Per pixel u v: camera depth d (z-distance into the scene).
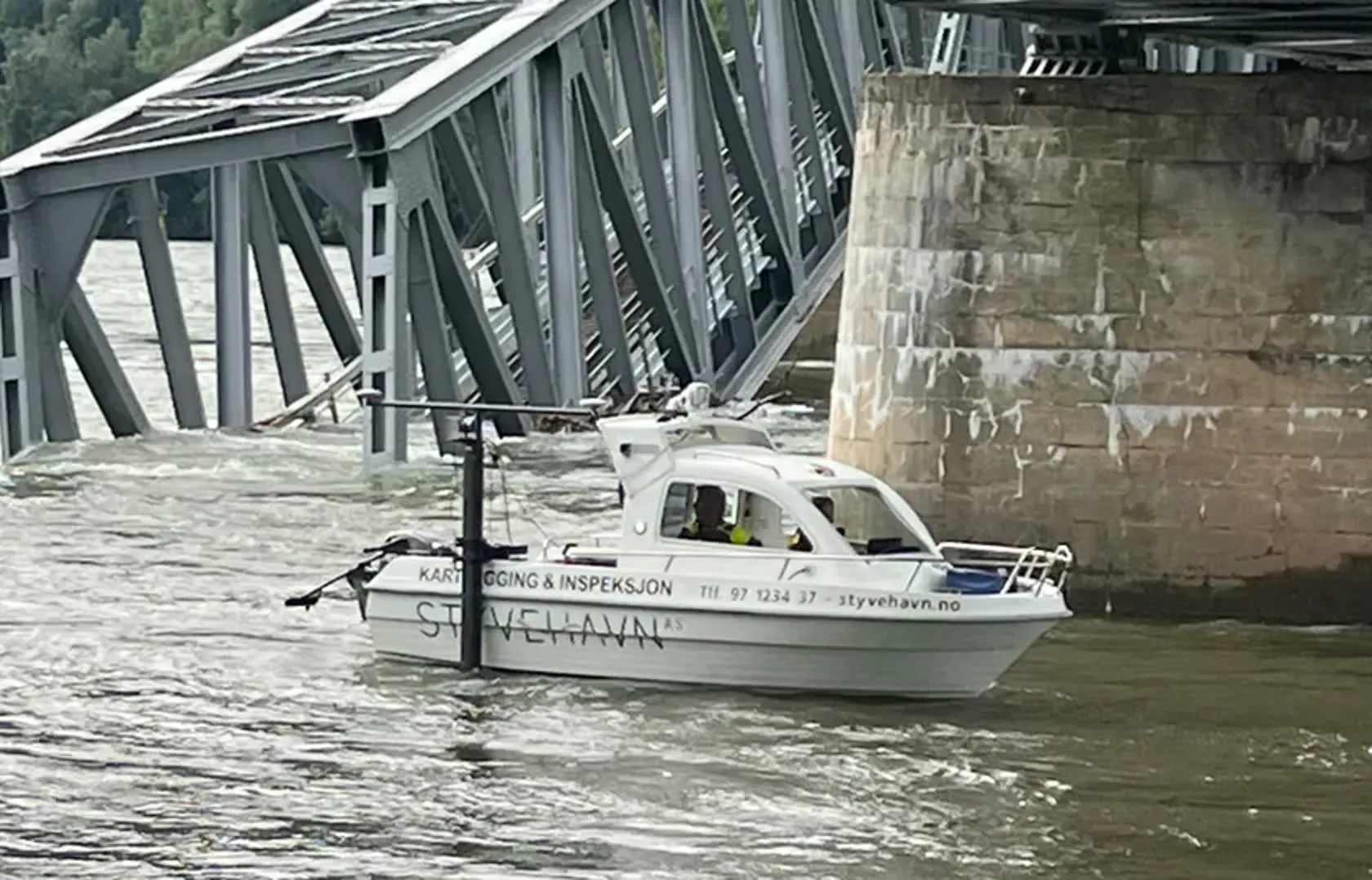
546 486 38.84
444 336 40.38
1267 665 27.19
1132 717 24.78
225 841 20.69
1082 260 29.75
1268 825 21.41
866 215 30.91
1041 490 29.84
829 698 24.94
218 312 44.19
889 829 21.14
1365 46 35.38
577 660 25.45
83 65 143.12
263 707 24.66
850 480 25.39
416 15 48.50
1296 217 29.31
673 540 25.20
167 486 38.38
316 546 33.38
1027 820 21.39
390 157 38.44
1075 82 29.78
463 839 20.78
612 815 21.45
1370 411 29.16
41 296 41.56
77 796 21.81
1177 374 29.53
